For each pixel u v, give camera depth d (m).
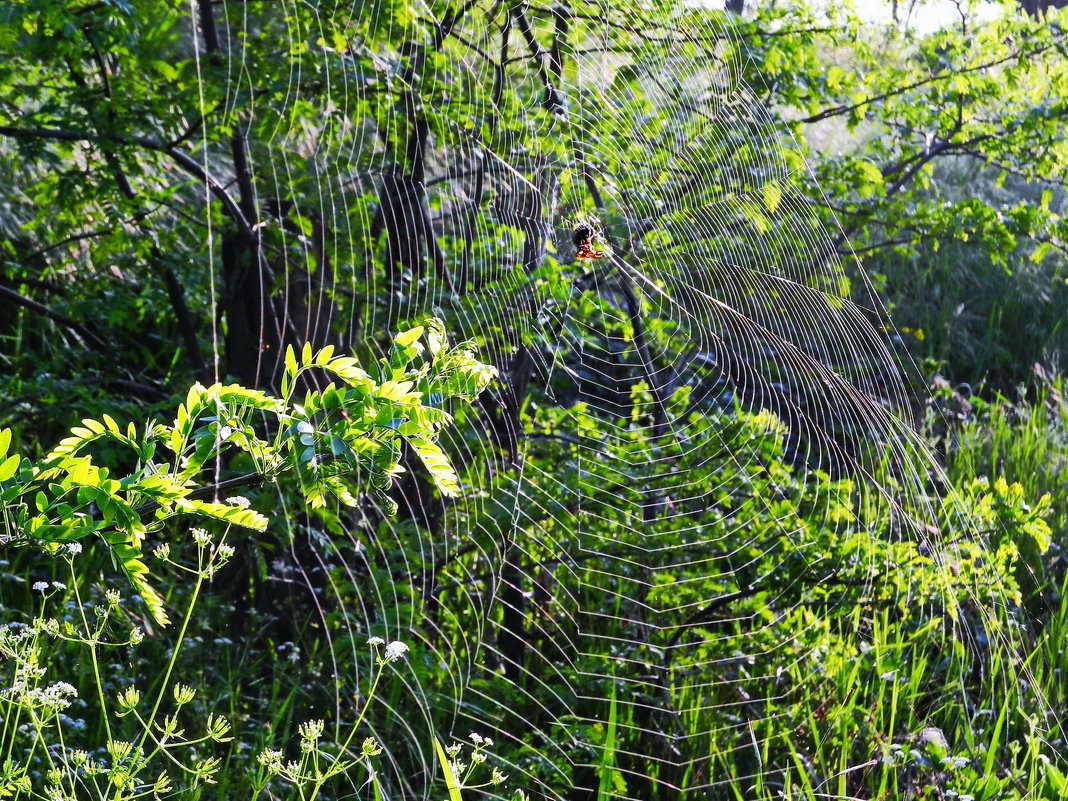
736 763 4.45
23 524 1.86
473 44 4.89
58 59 4.38
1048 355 9.66
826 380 5.60
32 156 4.34
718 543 5.16
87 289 5.54
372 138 4.86
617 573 5.18
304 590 4.96
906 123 7.80
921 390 7.64
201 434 1.94
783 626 4.90
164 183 5.50
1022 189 11.43
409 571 4.43
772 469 5.27
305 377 4.93
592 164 5.65
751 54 6.32
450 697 4.27
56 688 2.38
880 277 9.48
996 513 5.10
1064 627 5.20
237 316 5.01
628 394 6.16
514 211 5.41
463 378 2.14
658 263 5.94
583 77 5.46
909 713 4.49
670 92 5.66
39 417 5.29
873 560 4.86
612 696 4.22
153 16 4.21
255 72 4.11
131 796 2.40
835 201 7.45
